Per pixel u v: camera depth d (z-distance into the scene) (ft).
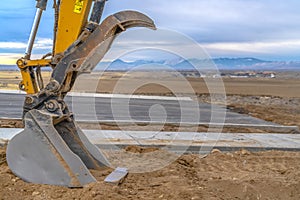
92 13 14.15
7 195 12.71
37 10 14.88
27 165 13.85
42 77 14.78
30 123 13.80
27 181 13.82
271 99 65.26
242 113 41.75
